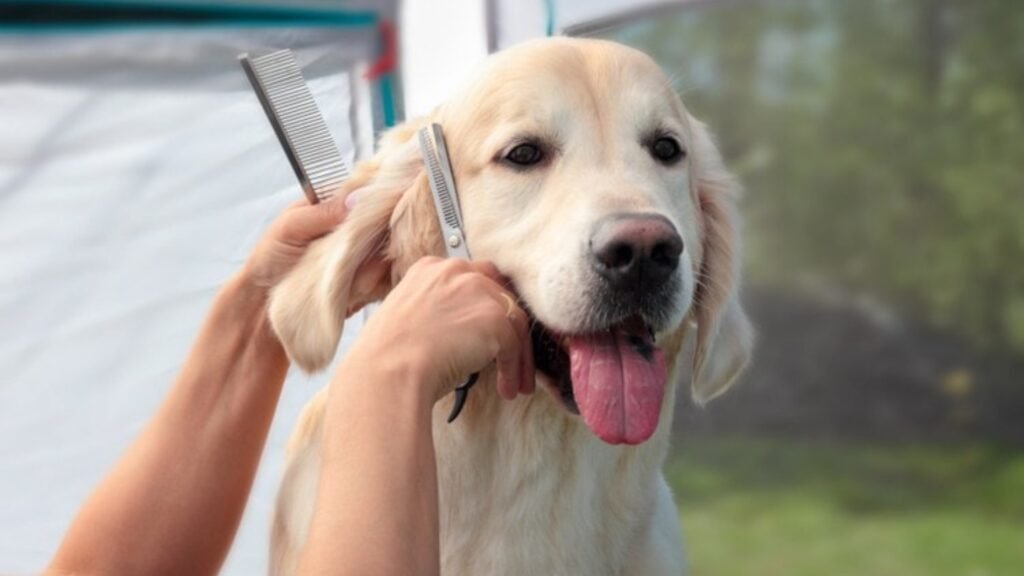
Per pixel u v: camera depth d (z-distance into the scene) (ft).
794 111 38.47
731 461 32.73
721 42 39.17
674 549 8.59
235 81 10.42
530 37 9.96
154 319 10.41
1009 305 36.01
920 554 26.68
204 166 10.47
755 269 37.45
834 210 37.68
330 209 7.84
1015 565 25.82
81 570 7.35
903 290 36.78
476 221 7.55
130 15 10.14
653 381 7.00
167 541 7.49
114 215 10.39
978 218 36.78
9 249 10.31
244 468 7.79
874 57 38.55
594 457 7.80
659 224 6.90
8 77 10.16
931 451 33.53
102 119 10.35
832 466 32.40
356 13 10.19
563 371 7.34
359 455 5.65
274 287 7.79
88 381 10.35
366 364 5.89
